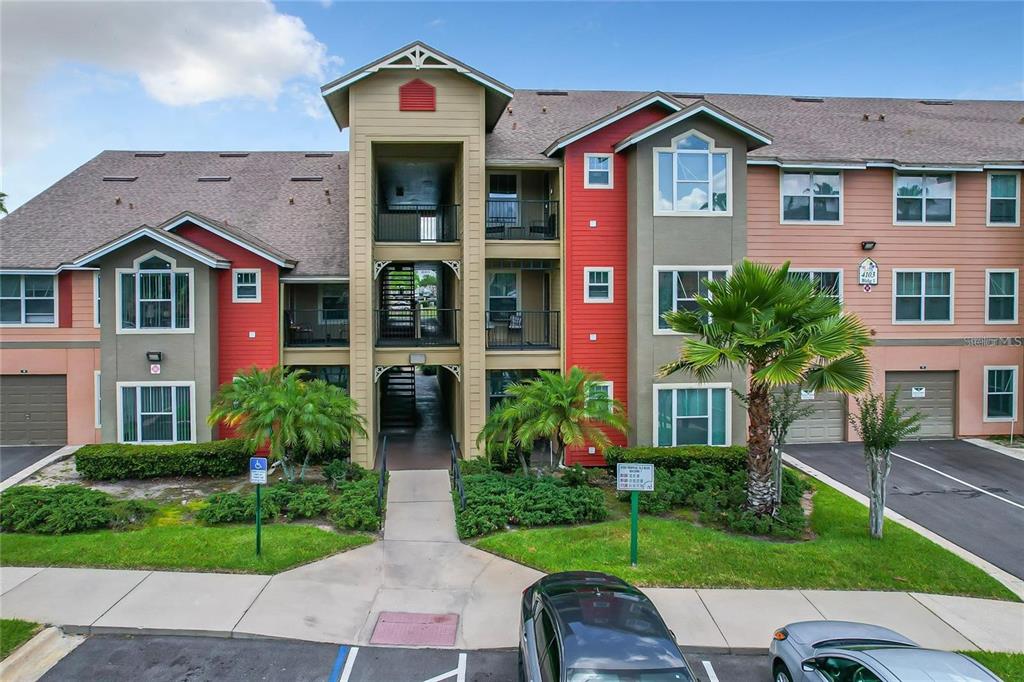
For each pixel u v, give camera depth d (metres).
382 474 14.16
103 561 10.27
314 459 17.05
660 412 16.98
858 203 19.48
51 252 19.17
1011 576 10.78
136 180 22.11
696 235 16.91
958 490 15.12
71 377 19.27
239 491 14.49
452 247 17.94
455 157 19.00
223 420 17.22
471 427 17.34
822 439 19.88
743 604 9.46
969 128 21.86
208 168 23.14
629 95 23.50
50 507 11.80
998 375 20.20
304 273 18.20
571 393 14.18
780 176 19.14
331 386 15.73
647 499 13.37
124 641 8.26
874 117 22.50
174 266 16.80
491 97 17.53
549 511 12.61
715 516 12.81
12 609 8.79
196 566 10.21
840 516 13.06
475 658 8.06
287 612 8.96
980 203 19.84
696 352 11.82
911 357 19.83
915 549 11.41
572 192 17.53
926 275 19.84
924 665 6.12
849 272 19.50
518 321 20.23
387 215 21.69
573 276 17.58
